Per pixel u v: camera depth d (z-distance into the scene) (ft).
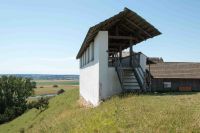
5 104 230.68
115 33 69.62
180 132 30.25
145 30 67.97
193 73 97.91
